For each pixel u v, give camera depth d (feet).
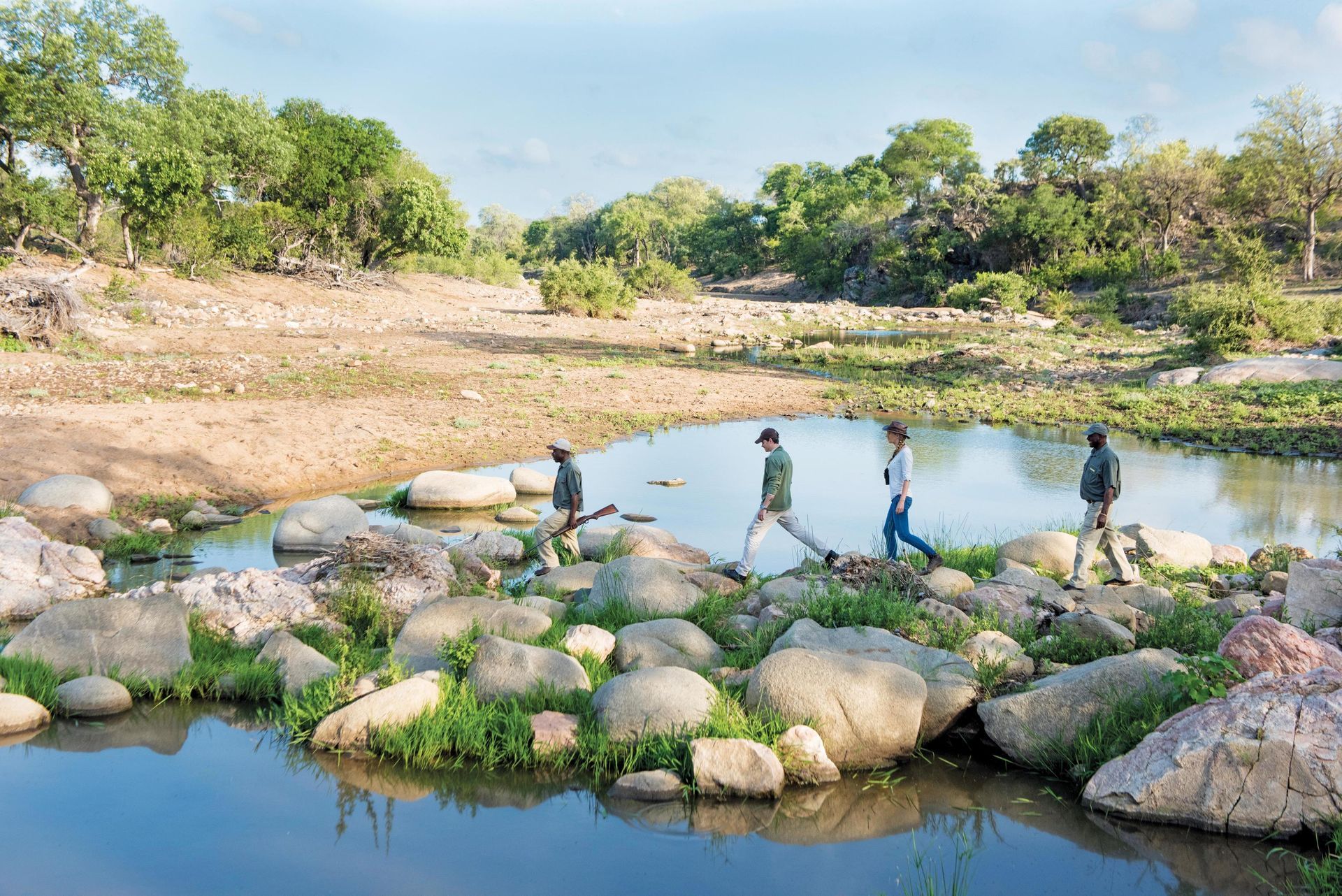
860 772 19.53
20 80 115.44
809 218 352.28
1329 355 97.60
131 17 128.16
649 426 67.41
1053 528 40.57
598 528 36.70
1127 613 25.91
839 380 98.89
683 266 433.89
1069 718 19.74
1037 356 116.06
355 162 175.63
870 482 50.85
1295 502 46.80
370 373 83.10
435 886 15.23
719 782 18.39
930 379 101.09
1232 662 19.31
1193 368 94.27
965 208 293.02
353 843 16.53
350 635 25.84
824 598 26.25
